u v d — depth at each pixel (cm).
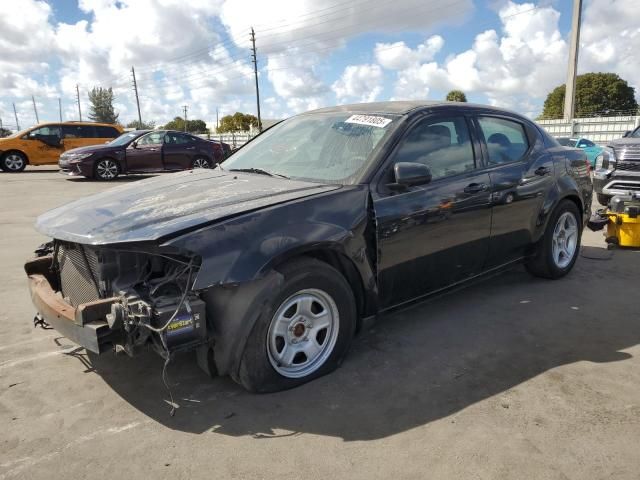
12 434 263
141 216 288
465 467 237
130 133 1616
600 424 270
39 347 365
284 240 282
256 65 5022
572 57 2705
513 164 443
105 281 291
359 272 324
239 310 274
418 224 354
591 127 2664
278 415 278
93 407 288
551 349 360
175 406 278
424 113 383
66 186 1398
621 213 637
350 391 303
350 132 378
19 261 603
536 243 475
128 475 232
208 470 235
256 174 379
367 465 238
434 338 378
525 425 269
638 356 349
